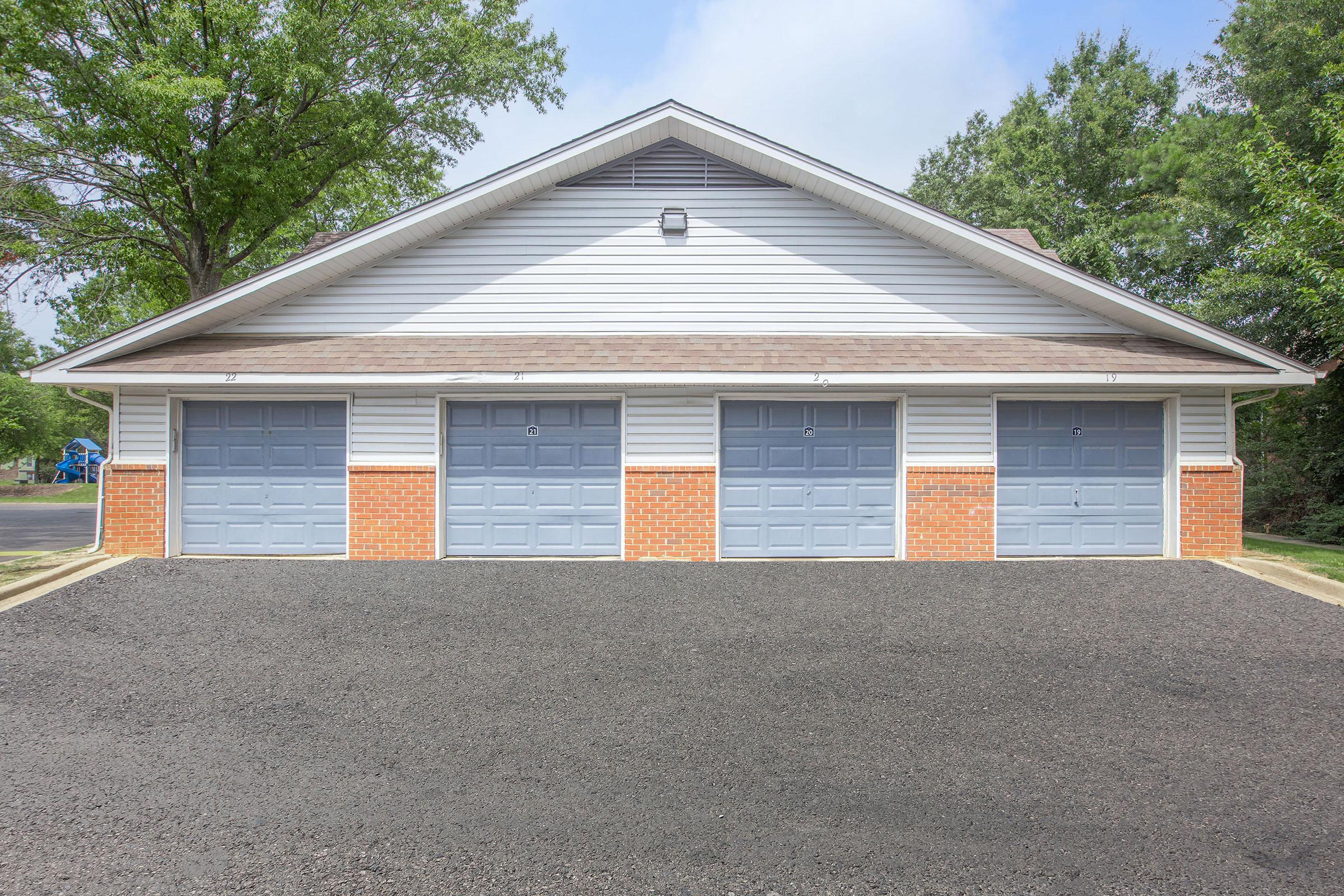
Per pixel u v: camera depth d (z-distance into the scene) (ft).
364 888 11.92
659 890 11.88
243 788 15.10
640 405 35.91
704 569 33.04
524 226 37.50
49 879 12.12
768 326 37.42
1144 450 36.63
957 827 13.75
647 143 37.45
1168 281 88.28
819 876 12.26
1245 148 45.75
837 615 26.40
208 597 28.32
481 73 76.64
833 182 35.73
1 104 60.39
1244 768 16.10
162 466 35.60
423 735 17.46
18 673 21.24
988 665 21.86
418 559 35.47
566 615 26.27
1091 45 109.60
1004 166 111.14
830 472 36.37
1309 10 57.77
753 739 17.26
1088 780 15.56
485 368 33.45
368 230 35.47
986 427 35.94
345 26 73.15
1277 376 33.27
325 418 36.24
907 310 37.32
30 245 65.57
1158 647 23.48
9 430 130.31
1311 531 52.21
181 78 59.06
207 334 37.11
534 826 13.71
